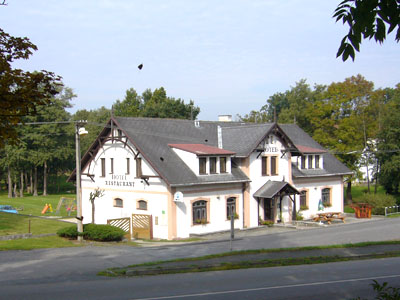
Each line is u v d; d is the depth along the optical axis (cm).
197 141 3338
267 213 3312
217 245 2239
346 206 4741
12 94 884
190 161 2884
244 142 3225
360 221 3575
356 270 1495
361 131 4862
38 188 8075
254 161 3198
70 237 2414
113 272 1390
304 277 1356
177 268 1473
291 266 1600
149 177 2812
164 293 1109
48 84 938
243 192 3138
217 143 3369
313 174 3697
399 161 4481
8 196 6462
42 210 4741
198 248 2103
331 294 1110
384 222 3397
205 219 2892
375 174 5056
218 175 2959
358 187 6944
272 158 3369
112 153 3158
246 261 1614
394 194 5100
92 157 3325
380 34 531
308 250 1928
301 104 6538
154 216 2819
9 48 895
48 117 6344
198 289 1165
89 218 3381
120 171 3089
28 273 1416
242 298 1056
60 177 8931
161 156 2859
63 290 1149
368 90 4819
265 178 3275
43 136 6228
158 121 3359
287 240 2427
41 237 2392
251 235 2753
